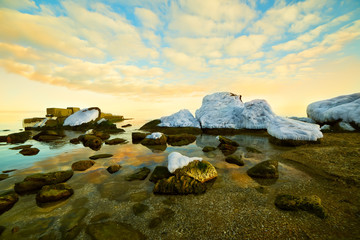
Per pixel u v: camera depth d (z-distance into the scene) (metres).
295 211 3.78
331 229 3.20
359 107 12.25
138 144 11.48
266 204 4.16
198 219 3.70
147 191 5.06
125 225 3.57
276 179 5.52
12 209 4.21
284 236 3.11
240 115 16.09
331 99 15.82
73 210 4.14
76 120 21.27
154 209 4.14
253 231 3.27
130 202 4.47
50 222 3.71
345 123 12.63
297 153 7.98
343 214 3.60
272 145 10.05
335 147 8.30
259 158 7.73
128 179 5.88
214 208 4.09
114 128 19.42
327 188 4.75
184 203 4.36
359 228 3.16
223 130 15.56
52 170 6.80
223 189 5.01
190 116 19.72
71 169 6.82
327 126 13.42
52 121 21.53
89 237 3.24
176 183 5.07
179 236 3.24
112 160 7.96
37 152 9.55
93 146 10.69
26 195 4.91
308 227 3.29
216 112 18.05
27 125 22.11
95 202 4.49
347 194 4.36
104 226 3.53
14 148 10.53
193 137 12.62
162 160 7.91
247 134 14.25
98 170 6.73
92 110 23.27
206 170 5.72
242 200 4.39
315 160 6.86
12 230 3.46
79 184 5.55
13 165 7.37
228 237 3.16
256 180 5.55
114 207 4.26
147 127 19.41
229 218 3.69
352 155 6.95
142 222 3.66
